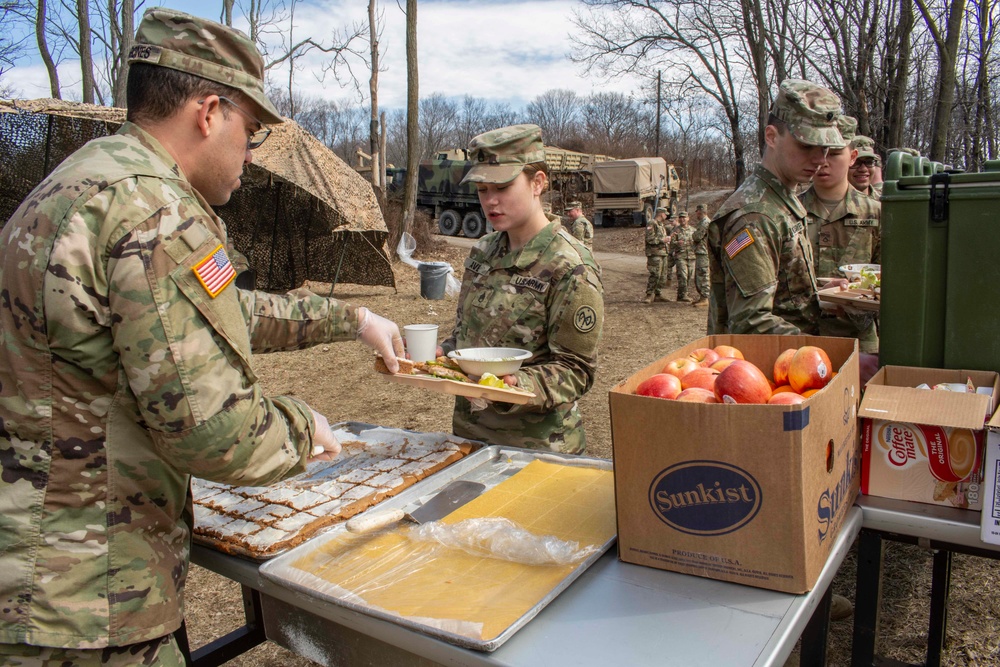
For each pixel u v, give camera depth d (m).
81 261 1.14
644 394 1.38
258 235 11.29
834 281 2.98
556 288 2.12
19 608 1.17
